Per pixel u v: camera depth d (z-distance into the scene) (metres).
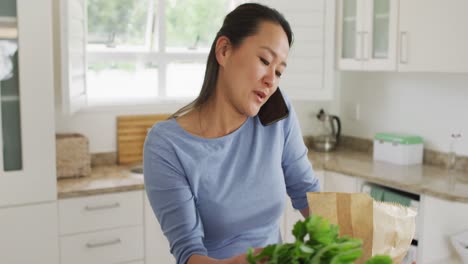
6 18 2.44
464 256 2.22
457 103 3.06
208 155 1.24
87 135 3.19
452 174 2.91
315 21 3.42
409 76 3.35
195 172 1.23
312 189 1.44
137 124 3.29
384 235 1.09
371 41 3.15
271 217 1.33
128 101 3.29
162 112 3.40
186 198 1.20
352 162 3.28
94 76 3.25
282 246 0.75
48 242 2.58
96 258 2.69
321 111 3.83
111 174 2.98
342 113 3.90
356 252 0.73
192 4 3.46
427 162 3.24
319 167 3.19
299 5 3.38
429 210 2.57
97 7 3.19
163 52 3.39
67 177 2.87
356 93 3.77
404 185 2.67
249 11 1.19
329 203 1.12
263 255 0.76
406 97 3.38
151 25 3.37
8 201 2.49
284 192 1.37
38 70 2.50
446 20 2.68
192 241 1.15
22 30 2.45
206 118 1.28
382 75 3.54
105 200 2.67
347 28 3.39
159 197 1.21
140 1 3.29
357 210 1.10
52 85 2.53
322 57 3.47
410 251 2.68
